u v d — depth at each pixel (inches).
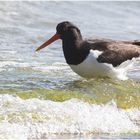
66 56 681.6
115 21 1089.4
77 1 1138.7
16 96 582.2
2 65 733.3
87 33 976.9
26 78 676.7
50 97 595.5
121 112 590.9
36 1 1069.8
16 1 1044.5
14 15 1006.4
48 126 532.4
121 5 1178.0
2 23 971.9
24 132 517.3
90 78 681.0
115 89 647.8
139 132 559.5
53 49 863.1
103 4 1161.4
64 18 1048.2
